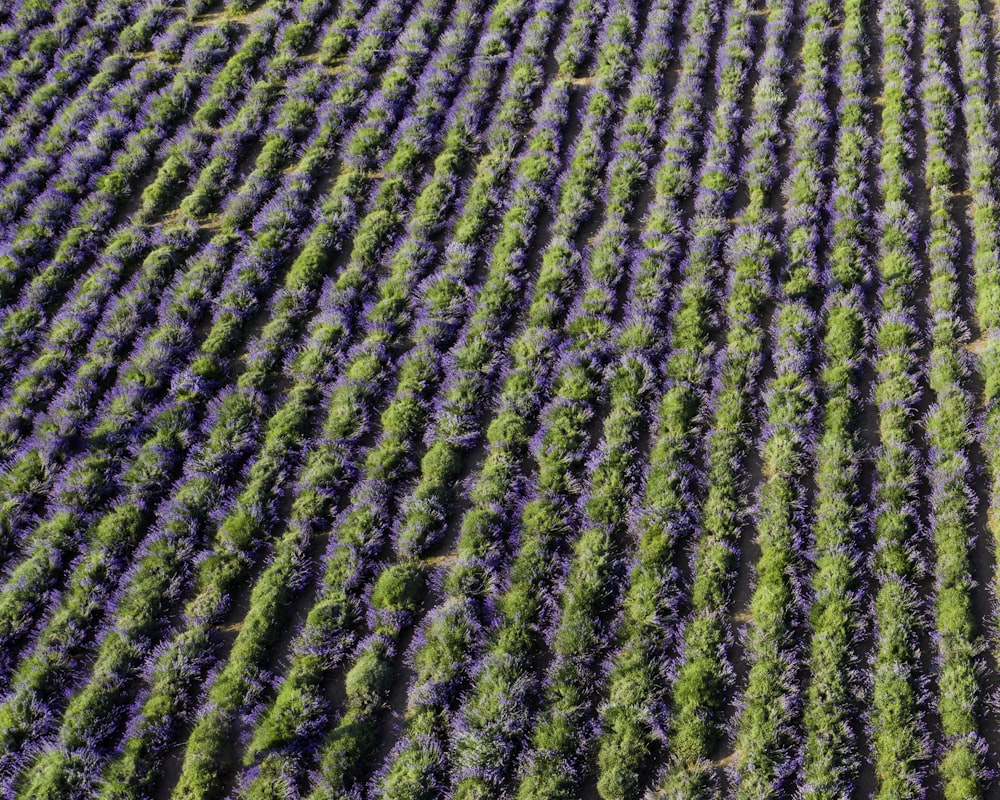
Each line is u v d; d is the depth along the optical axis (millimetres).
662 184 18391
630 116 19516
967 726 12297
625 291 17250
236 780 12453
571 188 18453
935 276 16797
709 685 12766
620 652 13164
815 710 12508
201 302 17359
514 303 17047
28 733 12836
